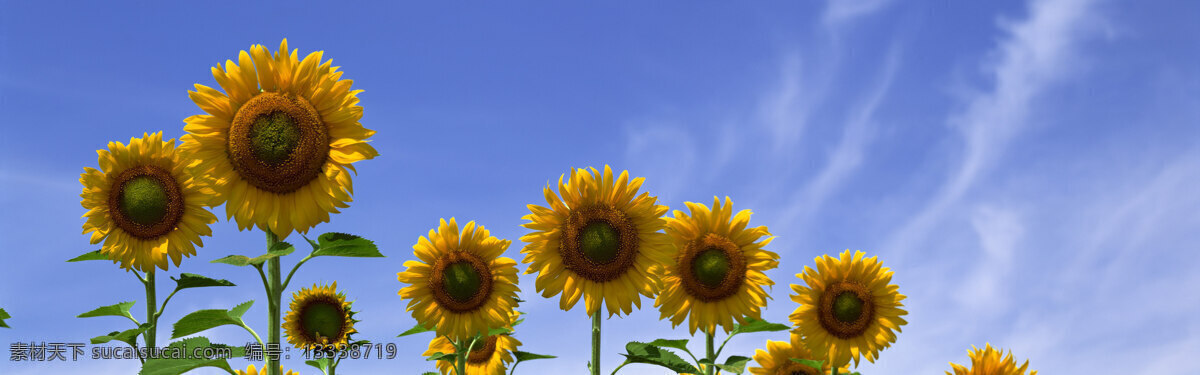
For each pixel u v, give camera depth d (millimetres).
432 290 8406
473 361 10250
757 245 9125
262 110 6172
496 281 8477
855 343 9938
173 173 8039
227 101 6137
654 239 7852
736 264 9000
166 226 7895
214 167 6145
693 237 9109
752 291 8977
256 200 6191
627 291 7676
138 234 7906
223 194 6172
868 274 10094
